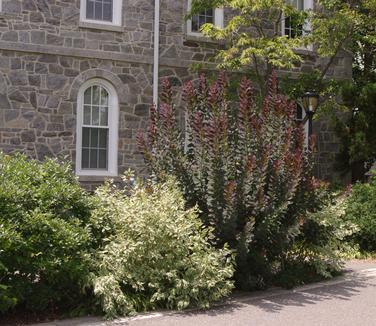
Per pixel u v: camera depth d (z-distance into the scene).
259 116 8.65
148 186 8.12
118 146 14.87
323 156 17.56
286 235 8.10
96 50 14.65
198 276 7.20
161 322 6.54
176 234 7.27
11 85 13.80
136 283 7.01
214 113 8.20
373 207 11.84
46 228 6.29
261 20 15.23
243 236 7.73
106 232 7.32
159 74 15.43
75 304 6.87
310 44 16.48
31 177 7.00
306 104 13.32
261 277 8.30
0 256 6.03
